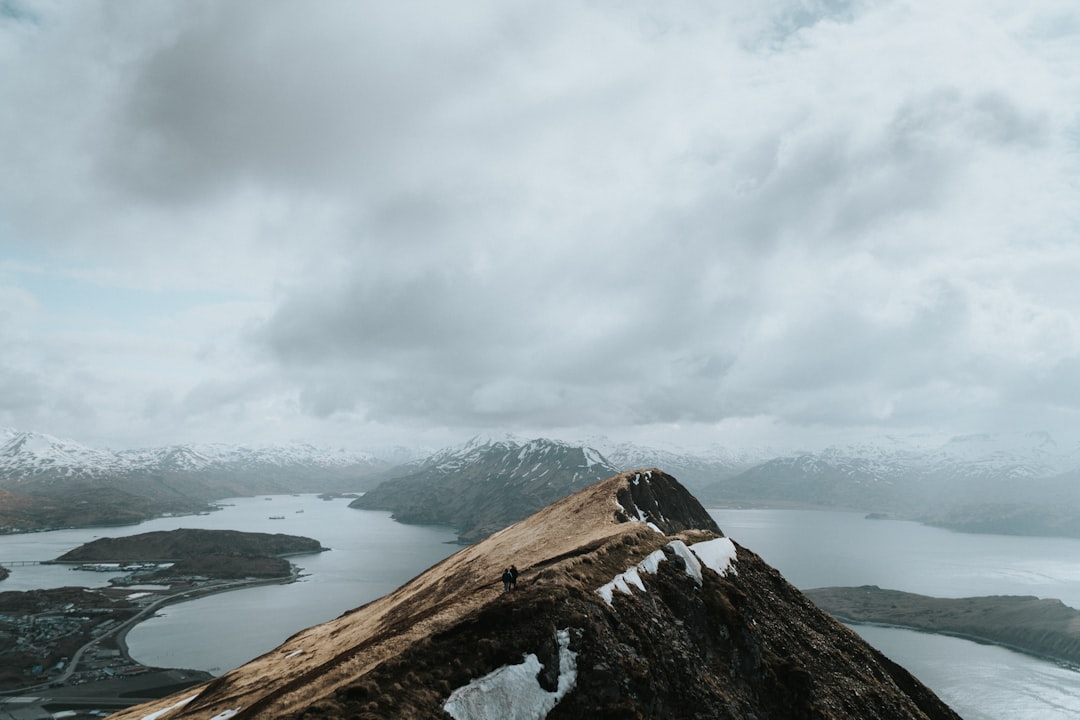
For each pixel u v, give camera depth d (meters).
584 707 42.78
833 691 62.03
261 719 38.25
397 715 35.47
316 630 111.62
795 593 81.00
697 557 71.19
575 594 50.53
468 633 44.62
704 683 51.75
